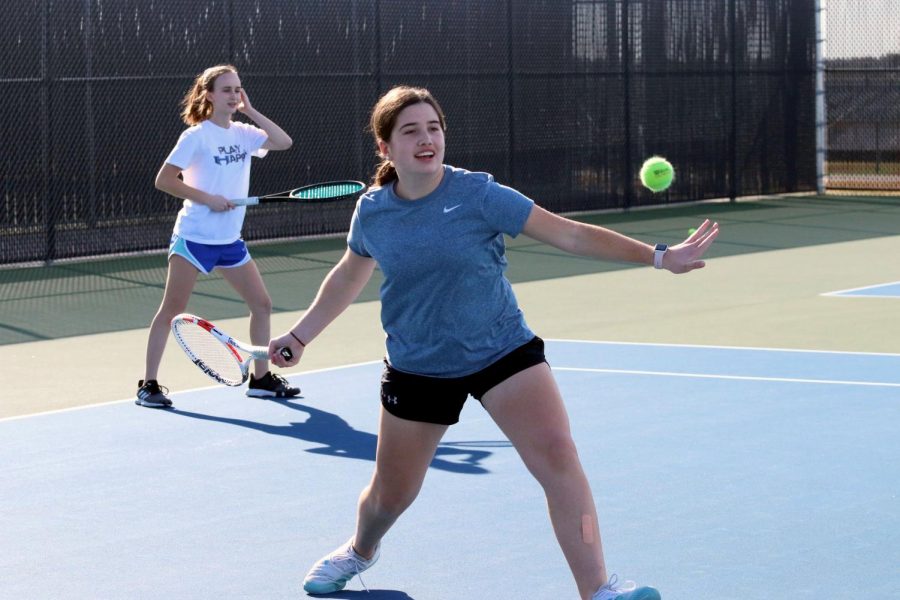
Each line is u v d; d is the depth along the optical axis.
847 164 30.61
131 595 6.04
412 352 5.38
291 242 22.31
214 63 20.89
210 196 10.08
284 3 21.67
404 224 5.23
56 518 7.28
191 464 8.41
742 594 5.85
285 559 6.51
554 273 18.30
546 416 5.27
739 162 28.95
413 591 6.00
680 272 5.15
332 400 10.31
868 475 7.79
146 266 19.48
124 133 20.12
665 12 27.25
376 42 22.86
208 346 8.32
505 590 5.99
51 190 19.59
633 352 12.06
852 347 12.16
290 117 21.95
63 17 19.39
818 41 30.16
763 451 8.39
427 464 5.66
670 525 6.89
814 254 20.16
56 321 14.85
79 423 9.65
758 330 13.23
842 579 6.02
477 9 24.25
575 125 26.00
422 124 5.13
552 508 5.24
